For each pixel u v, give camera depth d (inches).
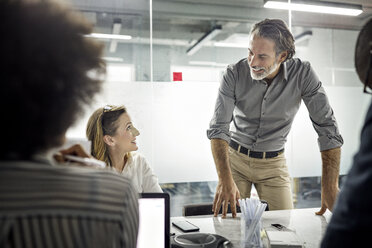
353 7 150.3
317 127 75.4
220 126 76.9
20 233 14.4
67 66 16.0
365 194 18.6
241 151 87.4
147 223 36.7
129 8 139.2
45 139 16.0
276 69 77.7
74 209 15.5
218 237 46.7
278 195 84.8
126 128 62.4
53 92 15.5
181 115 133.4
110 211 16.4
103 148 61.9
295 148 144.3
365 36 25.6
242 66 81.7
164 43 144.0
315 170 145.1
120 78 137.3
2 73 14.6
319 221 57.6
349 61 162.1
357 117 151.9
